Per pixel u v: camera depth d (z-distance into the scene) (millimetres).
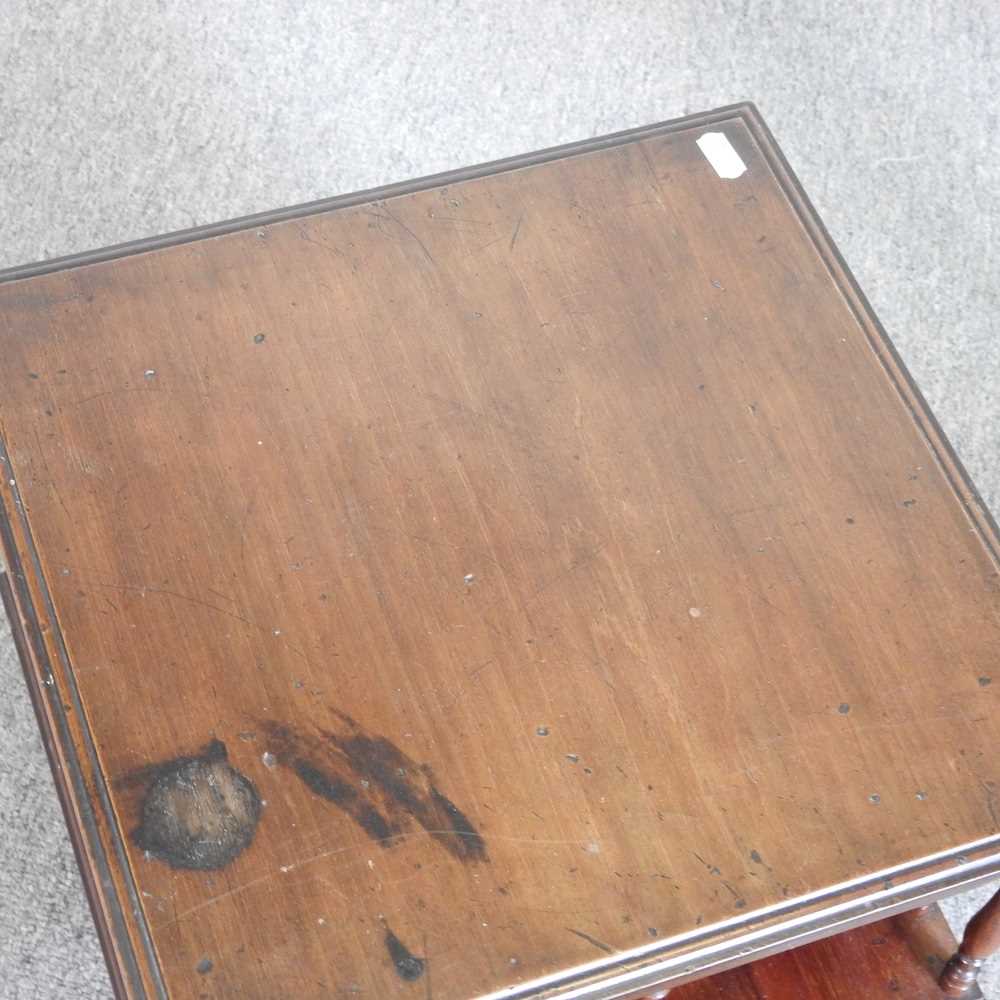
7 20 1701
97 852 856
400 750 898
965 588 991
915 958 1118
